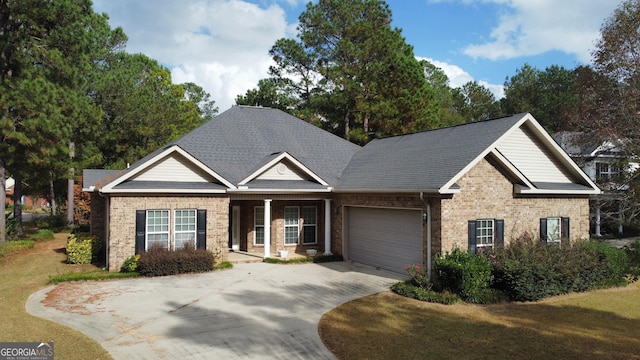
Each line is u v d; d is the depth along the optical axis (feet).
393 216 59.47
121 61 132.26
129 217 57.06
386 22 129.49
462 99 195.42
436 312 41.60
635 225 68.03
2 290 47.85
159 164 60.03
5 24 75.20
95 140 118.73
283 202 73.05
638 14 82.12
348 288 50.37
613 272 52.54
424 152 62.28
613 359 30.78
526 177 56.54
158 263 55.16
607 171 101.14
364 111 115.14
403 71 111.55
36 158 73.97
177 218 59.77
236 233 75.36
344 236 68.49
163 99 127.75
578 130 104.32
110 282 51.98
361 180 65.05
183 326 36.40
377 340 34.01
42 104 70.95
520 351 32.07
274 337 34.22
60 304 42.37
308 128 86.53
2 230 76.43
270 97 134.51
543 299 47.03
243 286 50.70
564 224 59.88
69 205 116.16
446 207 50.01
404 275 56.90
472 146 54.75
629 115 83.66
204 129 75.72
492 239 53.78
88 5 80.43
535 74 184.34
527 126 60.59
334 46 129.80
